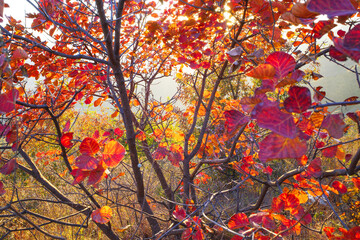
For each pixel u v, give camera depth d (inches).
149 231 120.0
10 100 33.2
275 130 21.0
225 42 97.5
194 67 87.0
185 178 117.2
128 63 110.8
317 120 35.2
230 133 29.9
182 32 76.1
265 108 22.0
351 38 19.2
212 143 119.4
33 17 69.6
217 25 77.2
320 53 42.1
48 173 128.3
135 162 83.0
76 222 130.3
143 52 114.0
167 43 82.3
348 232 36.2
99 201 105.0
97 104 103.1
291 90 23.1
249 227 58.9
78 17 86.7
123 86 72.4
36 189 124.9
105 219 53.3
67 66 87.2
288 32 72.2
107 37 63.9
